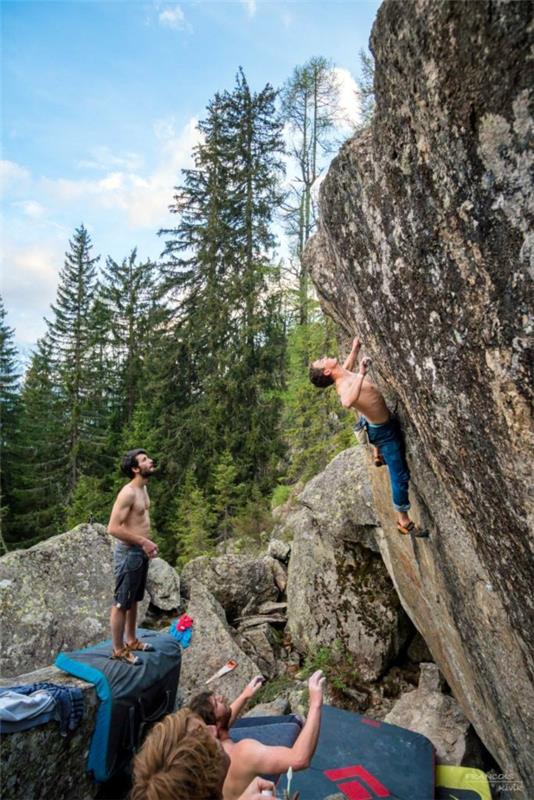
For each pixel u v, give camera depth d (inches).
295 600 327.9
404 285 97.6
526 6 57.9
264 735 184.9
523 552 93.0
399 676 287.0
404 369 110.7
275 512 631.2
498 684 138.3
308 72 1013.2
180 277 924.6
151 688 185.8
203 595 331.3
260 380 793.6
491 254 74.1
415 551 178.9
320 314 645.9
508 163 66.8
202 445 787.4
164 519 749.3
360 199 104.9
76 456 957.8
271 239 906.7
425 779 173.3
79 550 317.7
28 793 146.1
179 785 61.7
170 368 883.4
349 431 530.9
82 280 1157.1
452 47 67.3
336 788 165.6
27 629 268.7
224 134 951.0
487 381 83.0
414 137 81.1
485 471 93.8
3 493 983.6
